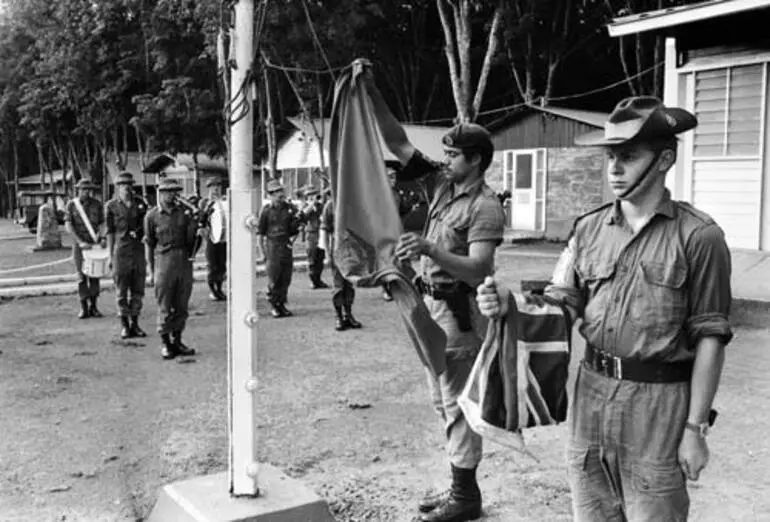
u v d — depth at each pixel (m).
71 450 5.58
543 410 2.83
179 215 8.55
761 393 6.74
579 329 2.86
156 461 5.34
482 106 34.59
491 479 4.89
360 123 3.85
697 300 2.61
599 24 28.14
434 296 4.17
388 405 6.66
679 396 2.64
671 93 11.84
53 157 53.84
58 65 31.08
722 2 10.20
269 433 5.89
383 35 31.00
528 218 24.28
